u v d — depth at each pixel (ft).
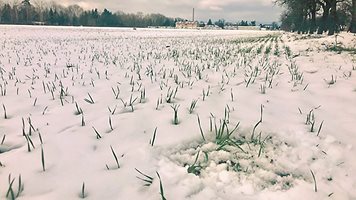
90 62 32.89
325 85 19.11
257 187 8.41
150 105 14.28
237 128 11.46
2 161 9.35
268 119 12.45
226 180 8.60
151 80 20.49
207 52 46.88
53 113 13.87
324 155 10.01
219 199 7.72
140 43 75.97
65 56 39.68
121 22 537.24
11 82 21.16
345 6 133.49
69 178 8.43
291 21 237.25
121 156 9.48
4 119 13.15
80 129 11.60
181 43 78.54
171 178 8.42
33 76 23.53
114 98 16.22
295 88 18.37
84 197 7.67
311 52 39.91
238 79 21.08
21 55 40.29
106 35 131.34
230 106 13.98
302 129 11.60
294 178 8.90
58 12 474.08
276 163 9.57
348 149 10.29
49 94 17.56
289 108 14.20
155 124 11.75
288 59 33.73
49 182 8.25
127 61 33.45
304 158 9.87
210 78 21.68
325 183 8.71
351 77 21.48
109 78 22.48
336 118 13.03
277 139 10.94
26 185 8.11
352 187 8.59
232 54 43.34
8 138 11.08
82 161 9.29
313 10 146.72
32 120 12.92
